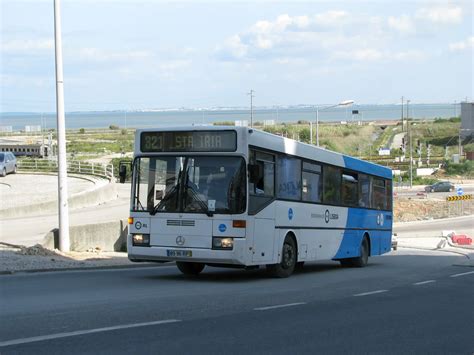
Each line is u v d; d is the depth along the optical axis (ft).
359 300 48.19
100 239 88.58
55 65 74.54
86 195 153.58
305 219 67.72
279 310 41.42
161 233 56.95
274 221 61.05
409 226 221.25
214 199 55.88
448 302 48.32
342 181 77.97
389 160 433.48
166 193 57.11
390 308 44.29
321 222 71.77
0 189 173.78
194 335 32.09
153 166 57.98
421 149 495.00
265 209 59.21
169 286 53.83
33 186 180.96
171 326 34.22
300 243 66.74
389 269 83.25
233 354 28.32
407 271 79.61
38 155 298.35
